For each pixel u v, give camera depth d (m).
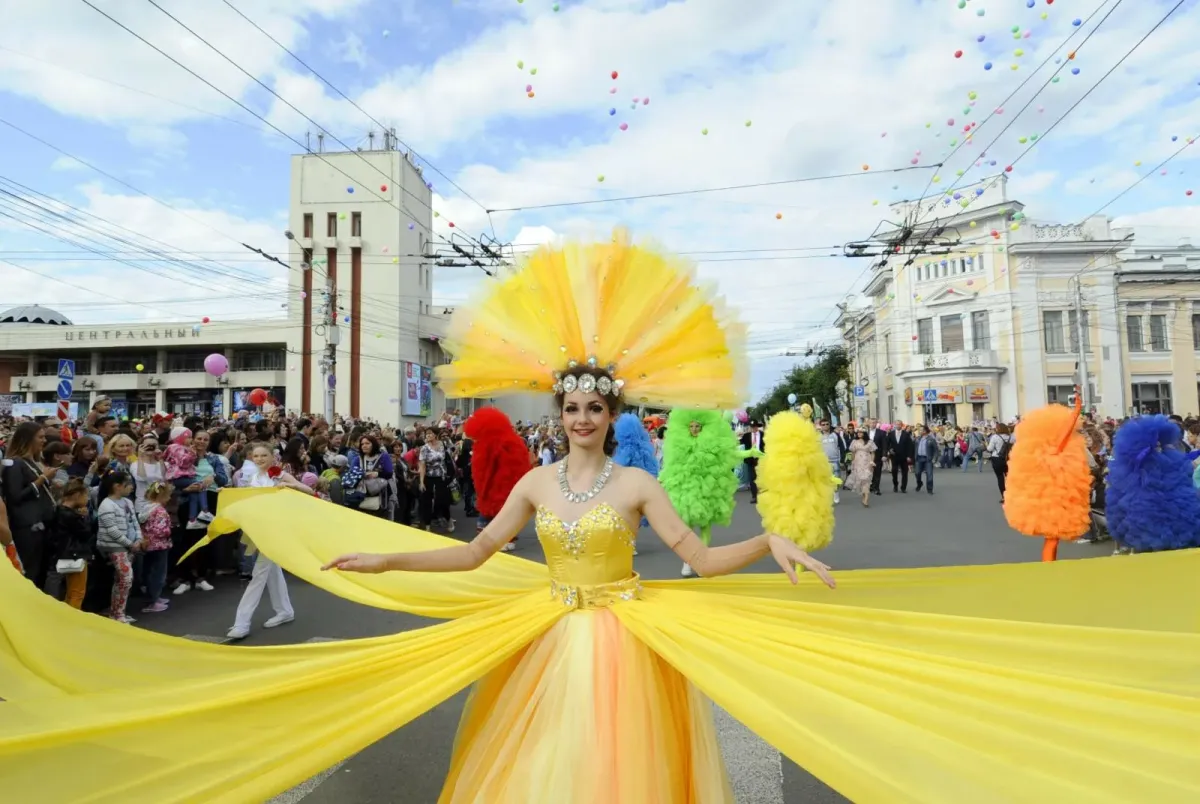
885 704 1.75
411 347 43.16
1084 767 1.56
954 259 37.50
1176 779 1.53
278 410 15.59
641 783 1.78
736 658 1.92
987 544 9.41
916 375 38.12
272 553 3.42
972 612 2.68
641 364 2.43
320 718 1.95
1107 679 2.07
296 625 5.86
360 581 3.16
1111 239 35.34
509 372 2.52
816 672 1.87
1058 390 35.84
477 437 9.06
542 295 2.48
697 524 7.94
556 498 2.32
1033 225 35.88
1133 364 36.50
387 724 1.88
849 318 51.19
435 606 2.99
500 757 1.90
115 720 1.85
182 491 7.29
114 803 1.74
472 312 2.62
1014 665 2.13
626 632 2.13
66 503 5.55
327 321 32.62
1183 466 6.09
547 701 1.98
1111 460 6.41
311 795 3.10
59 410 12.03
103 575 6.39
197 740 1.88
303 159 39.81
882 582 2.71
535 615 2.23
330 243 40.00
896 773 1.55
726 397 2.46
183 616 6.21
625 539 2.26
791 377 53.59
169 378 47.31
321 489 8.18
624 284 2.45
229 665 2.65
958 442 27.05
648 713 1.94
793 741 1.63
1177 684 2.01
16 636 2.52
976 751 1.60
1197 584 2.60
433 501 10.77
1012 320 35.88
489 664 2.05
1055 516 6.00
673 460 7.93
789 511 6.50
